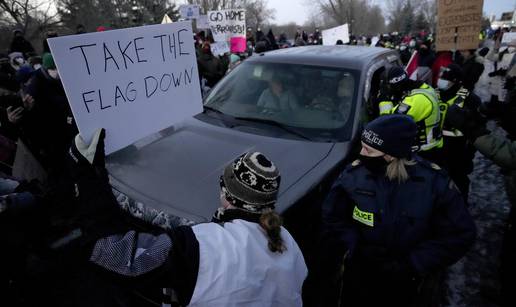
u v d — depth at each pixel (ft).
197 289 3.33
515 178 8.10
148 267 3.32
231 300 3.39
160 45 5.23
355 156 8.70
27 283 7.74
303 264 4.25
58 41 3.85
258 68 11.38
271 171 3.89
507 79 20.84
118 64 4.60
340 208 6.50
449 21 17.95
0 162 10.02
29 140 11.85
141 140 8.28
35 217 7.65
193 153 7.71
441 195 5.75
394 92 11.16
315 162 7.76
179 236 3.49
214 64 26.55
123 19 66.90
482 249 11.46
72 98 4.05
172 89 5.57
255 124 9.46
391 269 5.94
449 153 12.38
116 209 3.66
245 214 3.94
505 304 8.87
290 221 6.35
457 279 10.13
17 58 26.58
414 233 5.82
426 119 10.38
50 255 8.29
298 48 13.11
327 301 6.93
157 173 6.97
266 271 3.67
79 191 3.66
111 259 3.32
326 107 9.68
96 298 7.87
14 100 11.43
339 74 10.52
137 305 6.51
